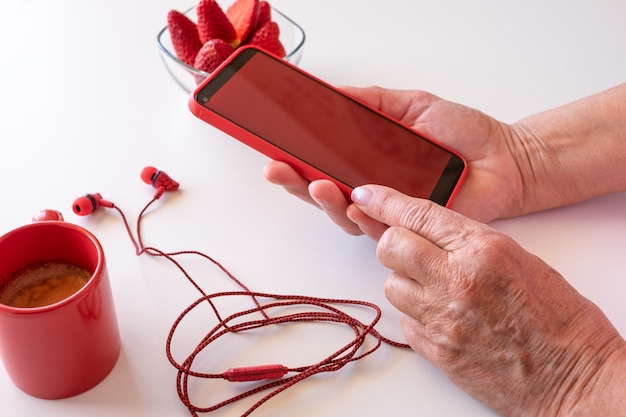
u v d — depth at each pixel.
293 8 1.15
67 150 0.89
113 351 0.66
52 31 1.08
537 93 1.02
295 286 0.76
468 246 0.63
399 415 0.65
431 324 0.65
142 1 1.15
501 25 1.14
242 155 0.91
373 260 0.79
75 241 0.63
